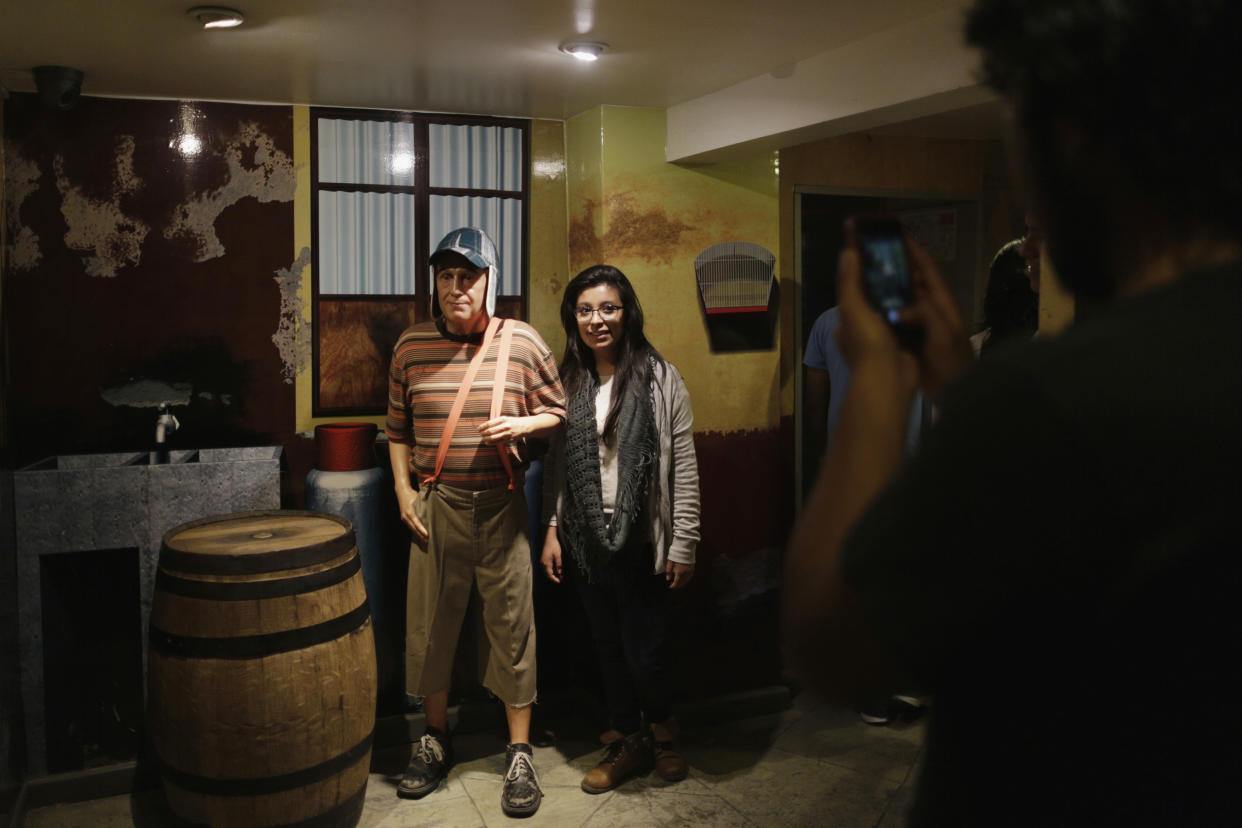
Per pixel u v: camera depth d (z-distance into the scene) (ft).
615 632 9.81
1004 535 1.68
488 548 9.50
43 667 9.29
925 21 7.63
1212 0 1.54
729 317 11.42
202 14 7.52
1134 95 1.62
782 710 11.57
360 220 11.21
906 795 9.41
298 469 11.10
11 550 8.98
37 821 9.04
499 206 11.77
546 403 9.70
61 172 9.97
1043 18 1.71
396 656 10.75
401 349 9.67
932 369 2.14
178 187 10.43
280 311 10.92
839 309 2.19
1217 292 1.65
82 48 8.50
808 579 1.98
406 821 9.05
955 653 1.78
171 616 7.73
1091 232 1.82
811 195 13.01
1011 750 1.84
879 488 1.97
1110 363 1.66
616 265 10.97
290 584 7.72
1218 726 1.62
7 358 9.77
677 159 10.98
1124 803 1.71
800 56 8.89
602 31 8.15
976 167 14.14
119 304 10.27
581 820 9.02
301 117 10.86
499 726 11.18
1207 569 1.59
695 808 9.20
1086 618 1.69
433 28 8.05
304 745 7.80
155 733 7.93
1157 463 1.59
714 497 11.34
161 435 10.13
